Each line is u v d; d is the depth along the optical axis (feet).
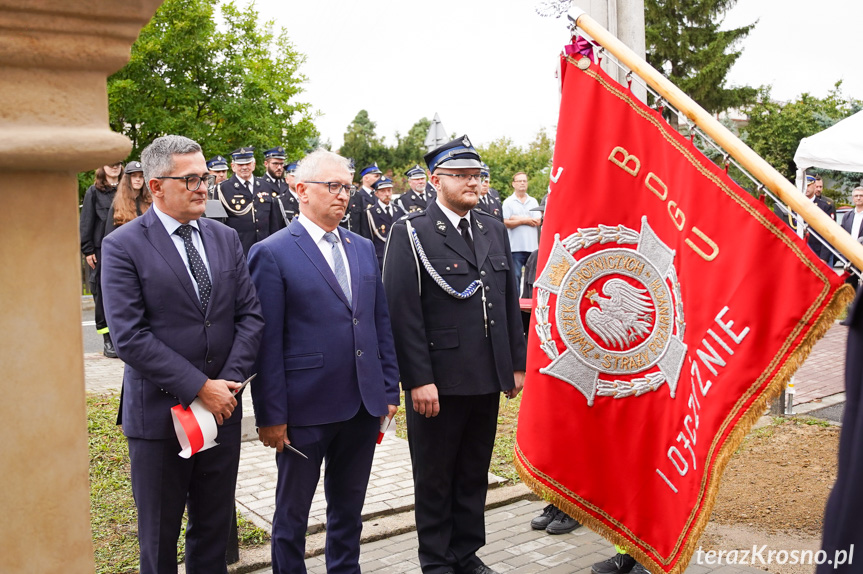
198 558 10.42
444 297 12.07
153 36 67.15
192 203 9.79
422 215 12.43
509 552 13.64
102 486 15.92
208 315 9.87
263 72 73.92
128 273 9.46
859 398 5.87
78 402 4.35
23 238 4.12
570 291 9.10
